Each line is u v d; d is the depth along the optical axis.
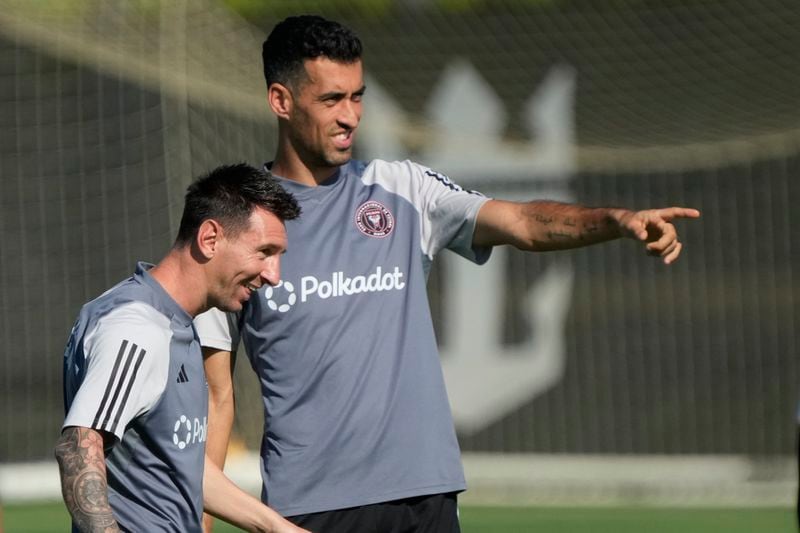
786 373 54.31
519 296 50.69
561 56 48.62
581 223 13.30
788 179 63.44
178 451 11.80
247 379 40.19
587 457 40.66
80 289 57.66
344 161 14.17
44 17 37.97
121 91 46.91
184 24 39.12
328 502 13.86
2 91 58.91
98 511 10.99
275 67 14.12
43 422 47.41
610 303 61.41
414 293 14.30
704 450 45.34
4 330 56.84
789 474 37.59
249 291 12.05
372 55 50.03
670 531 29.53
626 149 45.31
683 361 56.09
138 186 57.56
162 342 11.52
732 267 63.47
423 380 14.12
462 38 50.44
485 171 44.50
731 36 47.06
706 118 45.56
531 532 29.53
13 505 33.34
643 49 48.34
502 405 46.03
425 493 13.97
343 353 13.89
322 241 14.08
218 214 11.74
